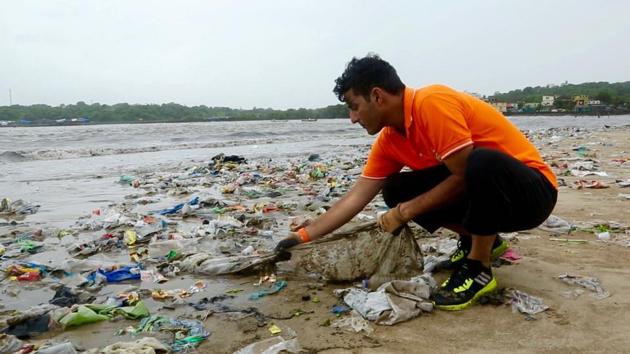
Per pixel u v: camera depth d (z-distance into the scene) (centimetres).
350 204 340
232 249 456
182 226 582
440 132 268
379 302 287
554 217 487
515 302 289
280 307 306
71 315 287
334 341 255
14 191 910
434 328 266
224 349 253
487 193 266
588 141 1880
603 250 400
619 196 661
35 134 3591
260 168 1243
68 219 650
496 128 282
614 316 269
